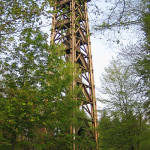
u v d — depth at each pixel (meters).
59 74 10.12
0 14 7.02
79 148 13.91
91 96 19.55
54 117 9.14
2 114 6.98
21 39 8.69
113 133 11.95
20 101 7.60
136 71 8.15
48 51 9.98
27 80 8.73
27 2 7.27
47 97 8.87
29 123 8.36
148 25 6.96
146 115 8.68
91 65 21.52
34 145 8.63
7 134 8.26
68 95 11.46
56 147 11.22
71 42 20.30
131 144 11.40
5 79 8.58
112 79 13.17
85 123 15.95
